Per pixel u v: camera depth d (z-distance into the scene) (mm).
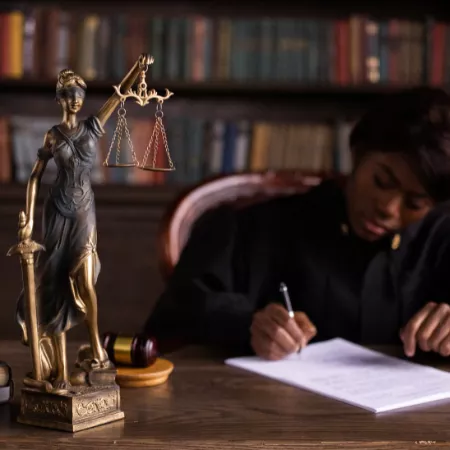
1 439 1063
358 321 1996
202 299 1810
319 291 2004
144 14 3604
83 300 1119
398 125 1661
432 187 1666
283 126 3520
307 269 2008
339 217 2029
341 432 1122
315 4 3637
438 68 3471
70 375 1146
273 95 3650
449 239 2018
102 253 3496
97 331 1151
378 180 1743
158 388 1329
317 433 1115
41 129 3479
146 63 1099
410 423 1168
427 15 3650
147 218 3488
